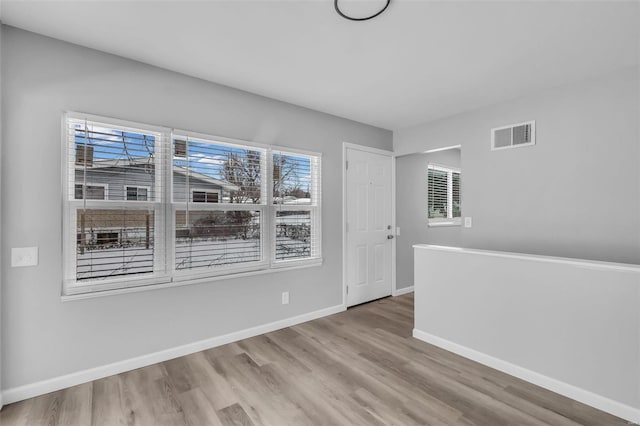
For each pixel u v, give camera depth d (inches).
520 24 78.9
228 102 116.0
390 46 89.4
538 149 120.3
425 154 195.9
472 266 101.7
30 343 81.4
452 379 90.2
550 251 117.1
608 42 86.7
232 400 80.7
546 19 76.9
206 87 111.0
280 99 128.7
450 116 149.3
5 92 78.5
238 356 104.4
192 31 82.0
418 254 118.6
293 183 134.8
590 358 77.9
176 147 104.8
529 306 88.7
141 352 97.3
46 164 83.4
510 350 92.6
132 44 88.3
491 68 102.4
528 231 122.8
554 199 116.3
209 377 91.4
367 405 78.6
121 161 95.3
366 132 162.7
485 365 97.9
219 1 70.2
